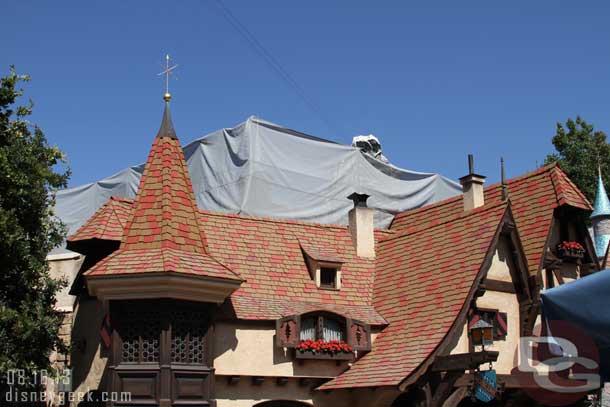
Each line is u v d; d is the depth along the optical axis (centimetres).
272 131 2714
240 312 1941
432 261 2142
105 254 2012
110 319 1797
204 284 1797
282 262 2206
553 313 1071
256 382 1930
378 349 2020
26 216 1744
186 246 1877
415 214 2738
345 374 1980
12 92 1691
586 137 3847
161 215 1888
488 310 2062
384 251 2378
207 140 2738
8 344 1636
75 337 2039
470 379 1823
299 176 2736
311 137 2809
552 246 2356
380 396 1906
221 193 2655
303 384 1994
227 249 2155
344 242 2381
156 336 1789
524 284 2139
